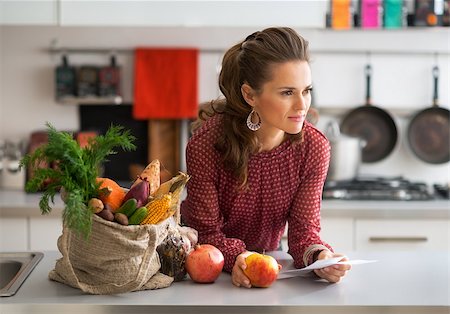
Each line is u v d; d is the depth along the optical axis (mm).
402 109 3816
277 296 1802
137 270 1807
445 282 1936
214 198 2068
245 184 2037
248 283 1861
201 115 2262
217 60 3787
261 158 2039
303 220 2107
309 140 2057
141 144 3846
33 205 3246
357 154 3629
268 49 1867
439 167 3840
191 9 3516
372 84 3826
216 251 1923
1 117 3805
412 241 3283
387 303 1748
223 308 1726
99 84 3729
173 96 3725
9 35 3771
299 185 2105
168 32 3750
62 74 3729
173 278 1906
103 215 1736
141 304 1723
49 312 1730
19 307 1727
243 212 2143
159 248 1903
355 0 3777
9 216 3254
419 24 3590
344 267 1899
